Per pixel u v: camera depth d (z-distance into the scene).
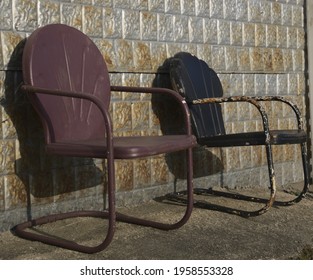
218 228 3.51
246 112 4.76
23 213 3.43
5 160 3.32
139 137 3.31
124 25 3.91
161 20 4.13
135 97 4.00
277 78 5.03
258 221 3.69
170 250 3.08
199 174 4.44
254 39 4.82
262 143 3.58
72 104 3.28
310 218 3.81
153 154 2.86
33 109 3.45
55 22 3.53
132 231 3.41
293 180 5.19
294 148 5.20
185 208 3.95
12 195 3.37
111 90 3.59
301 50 5.25
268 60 4.94
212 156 4.53
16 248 3.07
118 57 3.87
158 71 4.12
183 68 3.97
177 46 4.24
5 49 3.29
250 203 4.14
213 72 4.25
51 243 3.12
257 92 4.85
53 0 3.52
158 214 3.79
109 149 2.79
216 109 4.19
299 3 5.23
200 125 3.91
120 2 3.89
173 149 3.04
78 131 3.29
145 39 4.04
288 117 5.13
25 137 3.42
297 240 3.33
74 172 3.69
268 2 4.94
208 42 4.45
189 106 3.85
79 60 3.39
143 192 4.08
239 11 4.69
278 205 4.10
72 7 3.62
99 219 3.61
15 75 3.36
